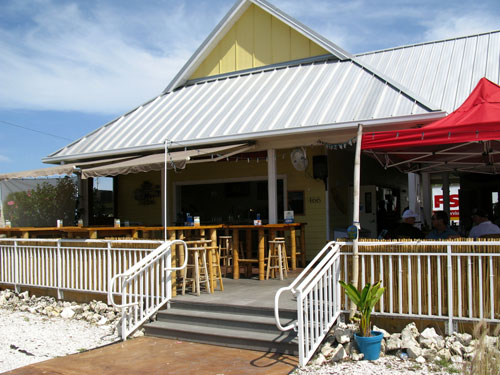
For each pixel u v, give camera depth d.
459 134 7.12
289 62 14.09
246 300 8.26
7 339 8.06
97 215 16.27
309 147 13.77
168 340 7.77
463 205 15.31
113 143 13.31
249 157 13.78
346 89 11.37
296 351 6.66
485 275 6.43
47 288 10.66
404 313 6.91
